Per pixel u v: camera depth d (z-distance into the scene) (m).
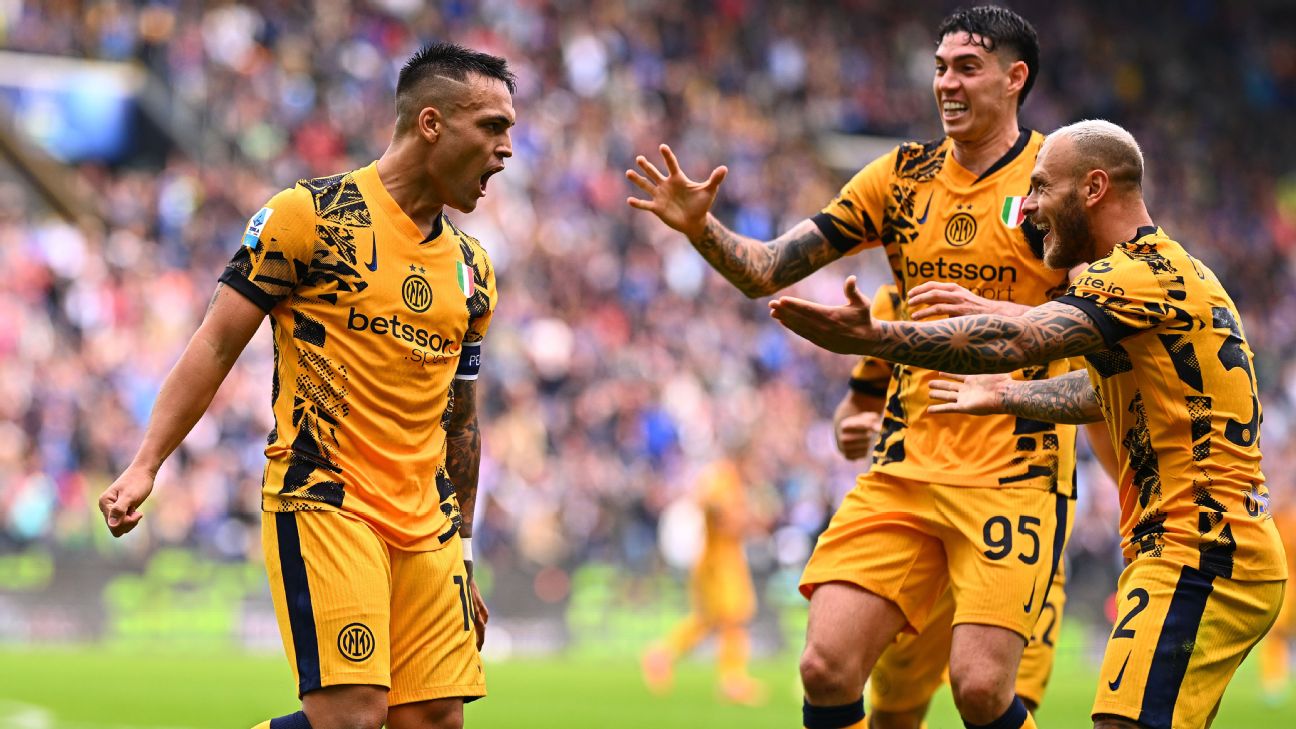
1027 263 14.02
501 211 56.41
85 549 41.84
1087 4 86.94
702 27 71.94
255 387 46.12
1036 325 11.37
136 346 46.72
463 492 12.94
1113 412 12.10
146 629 41.91
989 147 14.27
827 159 73.31
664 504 49.72
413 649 12.02
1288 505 36.69
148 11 58.06
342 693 11.54
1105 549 52.94
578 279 56.28
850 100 75.44
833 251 14.78
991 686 13.41
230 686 30.92
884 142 75.69
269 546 11.84
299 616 11.65
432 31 63.19
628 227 59.91
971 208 14.20
